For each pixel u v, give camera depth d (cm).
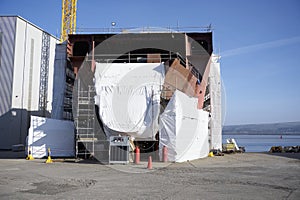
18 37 4688
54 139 2547
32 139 2403
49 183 1148
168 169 1600
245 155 2762
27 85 4862
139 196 902
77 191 984
